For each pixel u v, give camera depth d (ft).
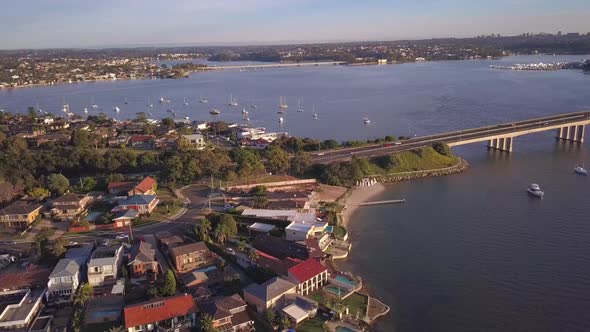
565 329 340.80
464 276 414.41
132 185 602.03
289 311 343.05
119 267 404.57
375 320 353.31
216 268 411.34
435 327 346.54
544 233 495.82
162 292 362.94
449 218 548.72
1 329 320.91
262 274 394.73
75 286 371.76
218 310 331.16
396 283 406.21
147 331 323.98
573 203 582.35
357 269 431.43
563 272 415.23
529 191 623.36
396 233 511.40
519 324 347.36
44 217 532.73
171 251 428.97
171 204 558.97
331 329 335.06
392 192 652.07
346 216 563.48
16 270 408.67
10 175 627.05
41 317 336.70
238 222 518.37
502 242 478.18
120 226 508.12
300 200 567.18
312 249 434.71
